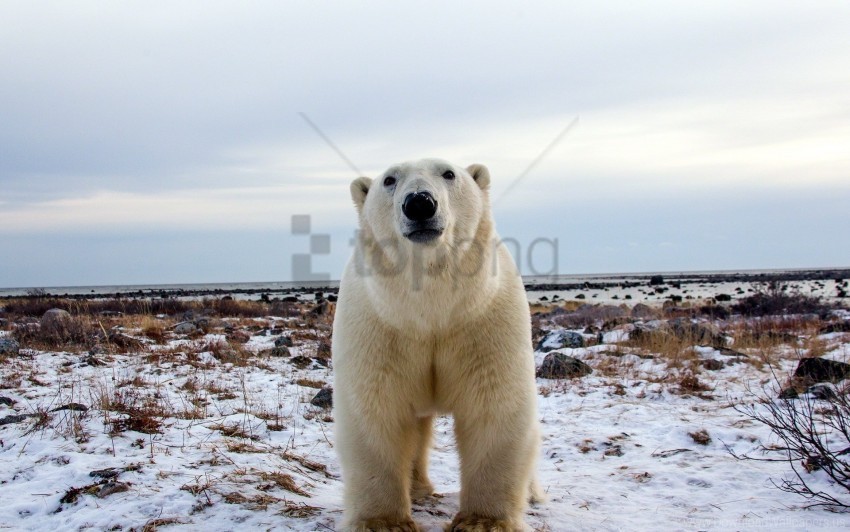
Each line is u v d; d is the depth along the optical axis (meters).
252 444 5.27
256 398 7.16
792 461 4.79
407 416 3.65
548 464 5.32
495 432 3.51
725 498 4.23
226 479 4.14
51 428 5.16
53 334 10.93
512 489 3.52
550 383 8.23
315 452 5.35
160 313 20.38
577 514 3.99
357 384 3.51
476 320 3.46
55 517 3.64
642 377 8.39
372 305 3.49
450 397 3.66
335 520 3.62
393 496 3.54
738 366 8.94
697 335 11.21
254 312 20.94
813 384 7.21
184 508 3.67
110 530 3.43
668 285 60.66
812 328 13.16
